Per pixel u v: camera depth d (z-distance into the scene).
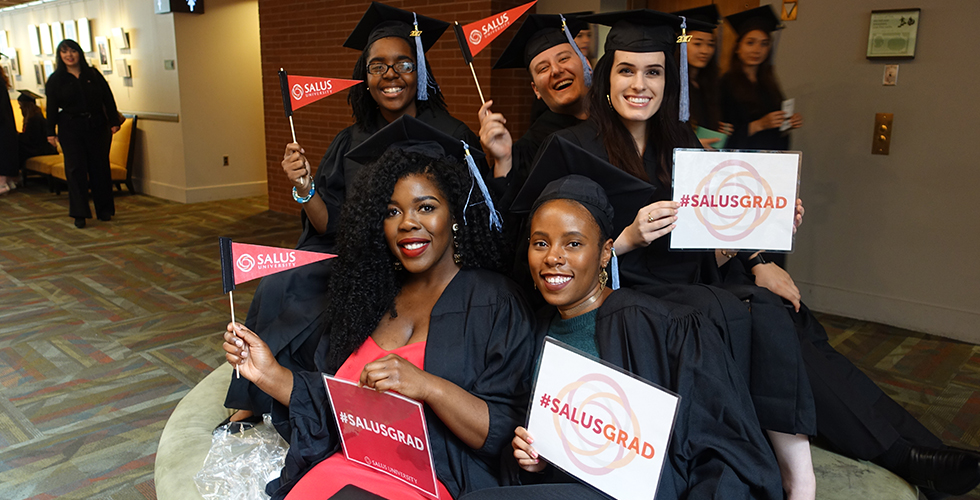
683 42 1.69
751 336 1.60
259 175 8.60
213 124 8.02
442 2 5.09
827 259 4.05
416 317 1.66
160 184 8.27
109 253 5.62
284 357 2.09
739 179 1.65
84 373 3.29
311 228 2.32
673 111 1.78
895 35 3.54
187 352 3.56
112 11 8.30
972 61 3.37
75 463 2.50
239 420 2.10
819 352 1.89
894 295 3.84
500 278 1.67
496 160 1.80
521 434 1.36
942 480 1.73
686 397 1.32
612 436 1.26
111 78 8.65
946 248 3.62
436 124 2.26
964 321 3.62
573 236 1.36
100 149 6.67
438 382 1.41
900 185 3.71
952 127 3.49
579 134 1.80
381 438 1.49
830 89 3.84
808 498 1.62
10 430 2.74
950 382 3.12
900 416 1.97
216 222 6.86
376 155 1.77
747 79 3.40
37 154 8.91
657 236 1.55
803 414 1.56
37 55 10.21
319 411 1.64
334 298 1.72
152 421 2.82
